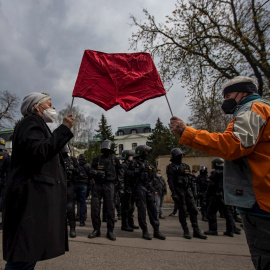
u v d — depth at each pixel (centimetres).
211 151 176
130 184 591
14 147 197
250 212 174
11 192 186
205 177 964
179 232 657
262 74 1280
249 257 412
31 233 177
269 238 165
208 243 517
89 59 323
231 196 183
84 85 315
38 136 194
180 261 383
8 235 182
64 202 207
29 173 189
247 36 1226
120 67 323
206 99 1454
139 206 552
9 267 180
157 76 321
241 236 615
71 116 204
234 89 203
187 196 591
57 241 190
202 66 1412
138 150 589
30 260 172
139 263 367
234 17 1302
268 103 194
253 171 173
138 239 532
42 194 188
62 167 218
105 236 550
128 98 312
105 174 542
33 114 226
